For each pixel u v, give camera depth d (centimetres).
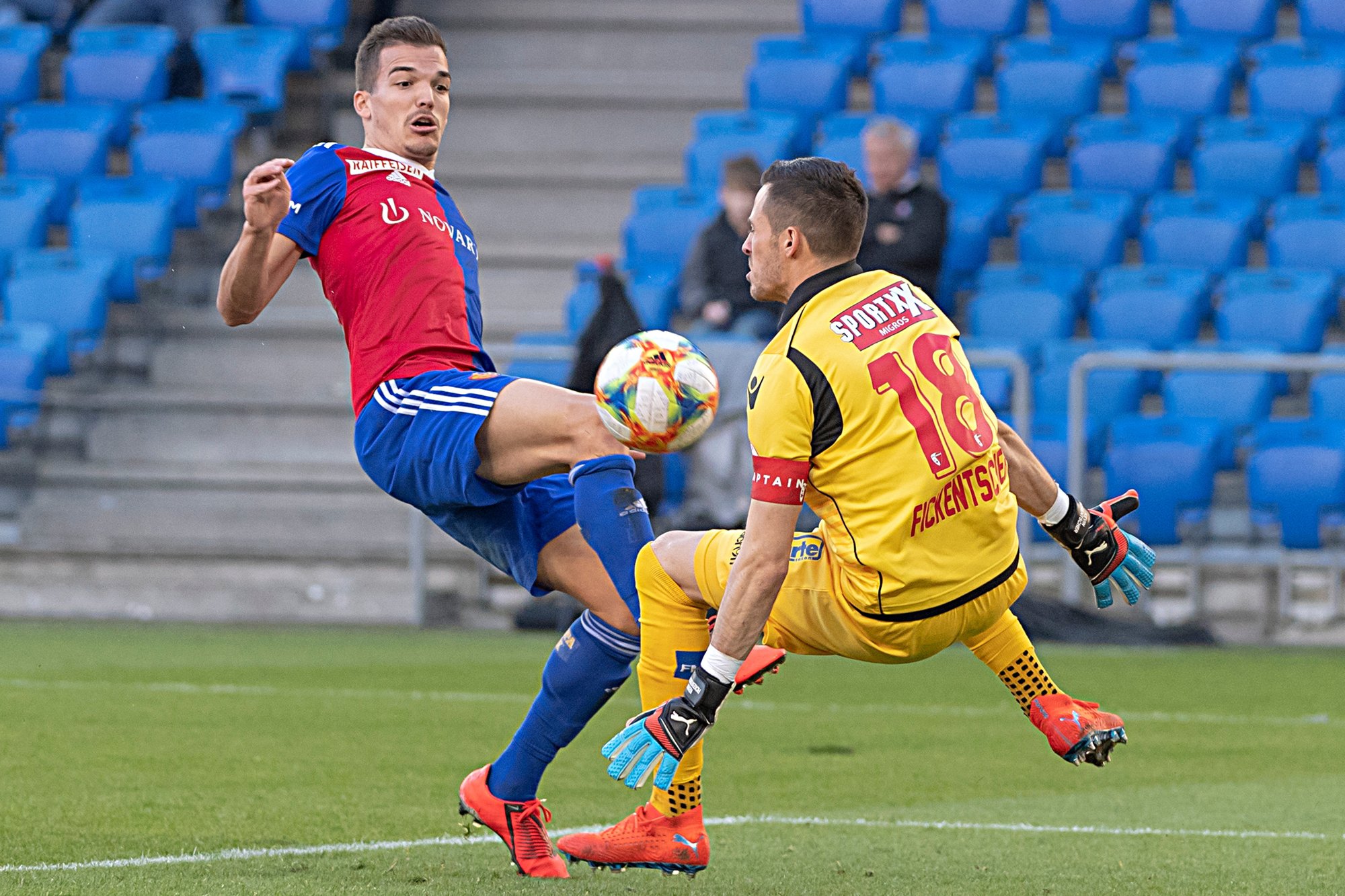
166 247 4694
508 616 3978
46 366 4359
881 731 2309
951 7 5347
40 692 2627
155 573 4103
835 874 1349
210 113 5031
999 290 4359
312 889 1238
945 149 4838
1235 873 1351
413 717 2373
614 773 1205
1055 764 2025
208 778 1822
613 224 5191
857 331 1223
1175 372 3869
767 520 1195
